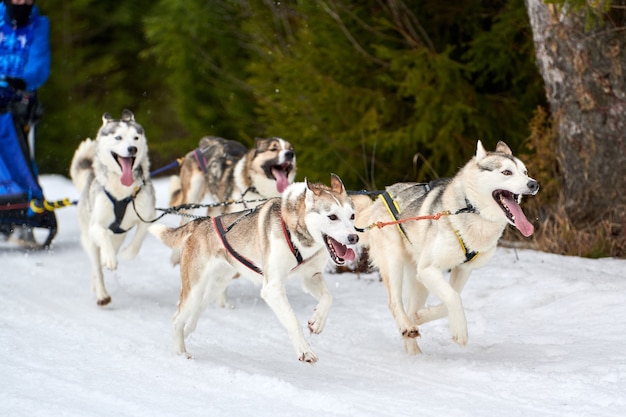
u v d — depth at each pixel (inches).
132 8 1153.4
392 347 318.3
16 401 247.0
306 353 271.7
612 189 453.1
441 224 289.6
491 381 264.1
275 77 658.8
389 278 307.7
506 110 554.3
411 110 576.1
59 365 288.7
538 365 278.2
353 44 587.2
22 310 374.0
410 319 302.5
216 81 879.1
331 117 579.5
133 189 394.3
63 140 1107.9
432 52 559.5
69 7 1129.4
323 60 590.6
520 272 414.9
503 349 304.8
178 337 307.1
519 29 540.4
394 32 587.2
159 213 653.3
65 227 626.8
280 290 283.4
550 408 235.6
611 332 312.3
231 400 251.1
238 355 311.0
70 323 354.9
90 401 250.2
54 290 422.0
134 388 263.0
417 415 234.1
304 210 279.6
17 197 494.0
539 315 349.1
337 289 424.5
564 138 466.9
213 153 474.9
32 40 513.7
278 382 262.5
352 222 279.1
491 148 553.0
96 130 1110.4
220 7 877.8
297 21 690.2
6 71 509.4
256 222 294.4
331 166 584.1
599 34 436.5
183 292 311.0
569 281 387.5
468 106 535.2
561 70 454.6
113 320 364.8
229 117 906.1
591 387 248.5
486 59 547.2
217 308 390.9
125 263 494.6
